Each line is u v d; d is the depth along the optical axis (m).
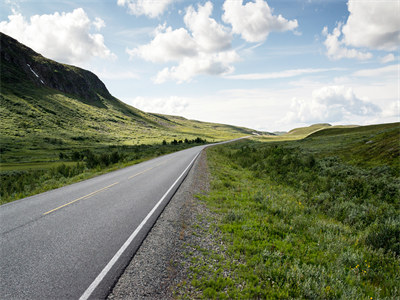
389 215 7.07
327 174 14.64
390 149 17.52
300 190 11.50
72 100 159.62
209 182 11.93
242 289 3.52
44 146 68.88
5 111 93.69
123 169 17.89
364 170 14.72
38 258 4.09
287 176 14.60
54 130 94.50
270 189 11.31
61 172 18.41
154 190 9.77
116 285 3.41
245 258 4.43
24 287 3.30
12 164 37.12
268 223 6.33
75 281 3.46
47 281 3.44
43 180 16.02
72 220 6.10
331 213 8.02
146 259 4.15
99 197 8.66
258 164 19.75
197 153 32.53
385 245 5.20
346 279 3.94
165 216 6.48
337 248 5.04
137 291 3.31
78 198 8.55
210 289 3.41
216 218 6.60
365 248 5.18
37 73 164.75
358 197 9.67
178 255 4.36
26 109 104.56
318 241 5.39
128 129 140.12
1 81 123.44
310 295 3.46
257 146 47.91
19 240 4.83
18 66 152.75
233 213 6.75
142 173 14.95
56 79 175.62
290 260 4.50
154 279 3.60
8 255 4.20
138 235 5.11
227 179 13.16
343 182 11.83
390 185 10.35
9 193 12.63
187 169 16.16
